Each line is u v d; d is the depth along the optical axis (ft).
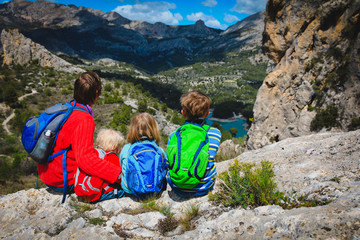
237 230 7.34
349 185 8.62
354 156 11.48
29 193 12.78
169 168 10.32
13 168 137.59
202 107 10.12
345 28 61.46
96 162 9.75
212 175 10.87
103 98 427.74
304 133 65.16
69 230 9.49
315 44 68.85
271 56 85.76
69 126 9.45
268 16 81.41
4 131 269.44
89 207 11.18
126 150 10.69
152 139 10.98
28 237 9.38
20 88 417.69
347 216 5.50
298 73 71.77
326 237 5.23
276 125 75.20
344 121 56.70
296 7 71.77
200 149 9.61
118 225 9.82
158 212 10.44
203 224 8.70
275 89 77.61
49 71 571.28
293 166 12.89
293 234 5.91
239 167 12.85
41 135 9.25
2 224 10.94
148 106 430.61
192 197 11.42
